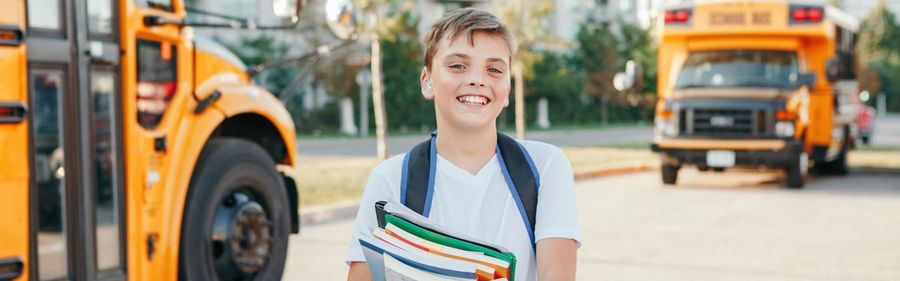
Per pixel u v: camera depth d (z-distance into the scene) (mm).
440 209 2381
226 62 6059
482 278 2068
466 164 2400
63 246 4594
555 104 54250
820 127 16078
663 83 15734
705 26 15344
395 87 41750
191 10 5562
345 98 40688
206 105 5641
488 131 2400
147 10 5113
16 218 4387
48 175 4535
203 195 5609
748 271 7816
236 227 5840
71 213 4617
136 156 4996
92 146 4742
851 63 19188
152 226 5109
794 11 15180
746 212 11828
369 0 20391
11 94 4332
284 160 6695
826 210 12039
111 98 4887
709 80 15367
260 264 6043
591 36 55094
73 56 4629
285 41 39500
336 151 25953
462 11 2393
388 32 20766
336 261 8305
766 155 14672
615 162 19641
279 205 6289
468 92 2332
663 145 15281
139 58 5094
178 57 5453
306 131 40219
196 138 5508
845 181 16750
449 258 2088
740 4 15250
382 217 2234
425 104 43875
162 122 5293
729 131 15000
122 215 4926
